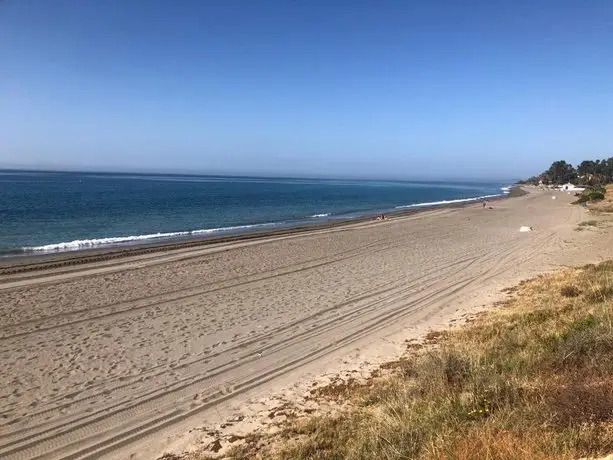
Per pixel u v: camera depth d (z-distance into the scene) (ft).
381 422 18.31
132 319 37.58
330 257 67.36
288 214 154.10
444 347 27.66
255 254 68.59
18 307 39.65
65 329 34.78
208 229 106.01
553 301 37.11
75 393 25.02
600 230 95.61
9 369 27.71
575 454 12.25
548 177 480.64
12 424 21.88
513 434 14.07
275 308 41.57
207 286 48.88
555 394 16.66
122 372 27.76
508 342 26.84
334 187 478.59
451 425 16.56
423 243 82.33
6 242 80.48
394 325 37.29
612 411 14.24
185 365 29.01
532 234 94.68
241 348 32.07
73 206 151.33
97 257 63.62
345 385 25.80
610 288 36.47
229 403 24.22
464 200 261.03
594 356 20.42
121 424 22.00
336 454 17.02
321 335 34.86
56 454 19.62
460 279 53.72
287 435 20.06
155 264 59.41
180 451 19.67
